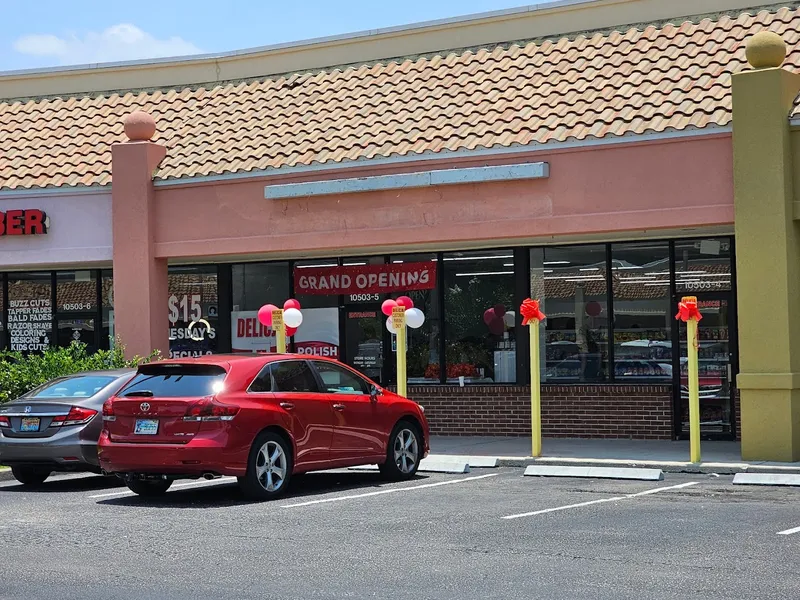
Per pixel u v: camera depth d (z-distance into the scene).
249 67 24.38
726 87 17.84
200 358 13.77
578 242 20.09
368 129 20.67
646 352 19.89
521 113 19.44
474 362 21.34
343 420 14.44
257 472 13.30
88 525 11.49
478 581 8.48
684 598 7.86
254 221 20.50
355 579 8.61
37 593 8.23
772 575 8.59
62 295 24.22
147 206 21.19
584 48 21.02
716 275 19.30
